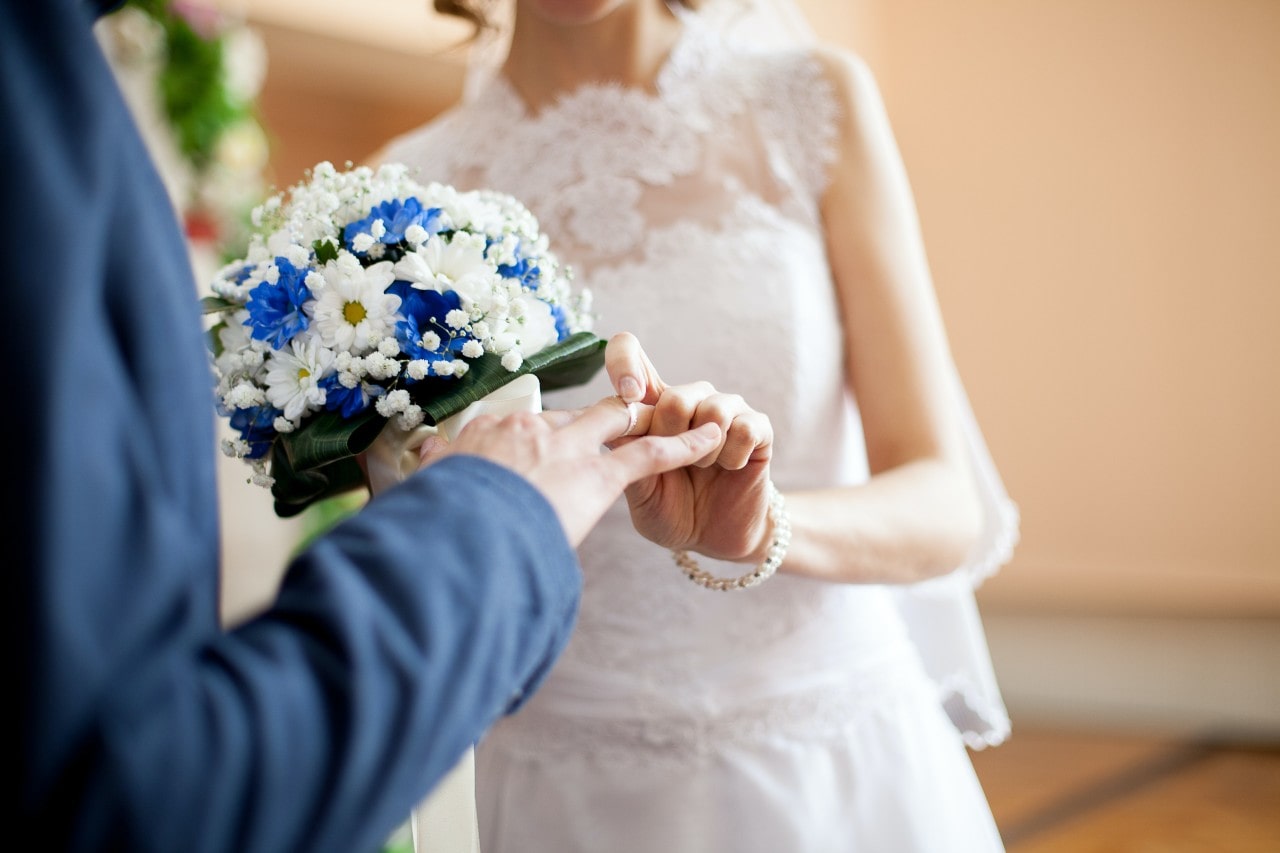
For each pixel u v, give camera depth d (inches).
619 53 61.1
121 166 19.9
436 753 20.1
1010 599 256.4
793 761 52.2
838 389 57.3
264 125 226.4
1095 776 186.7
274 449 42.0
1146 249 243.1
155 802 17.5
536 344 41.1
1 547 17.6
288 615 20.4
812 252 57.4
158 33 128.3
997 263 260.5
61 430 17.9
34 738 17.3
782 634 54.6
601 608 54.7
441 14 69.5
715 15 67.9
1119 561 246.7
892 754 53.8
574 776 53.1
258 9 193.3
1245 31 230.8
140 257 19.8
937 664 65.0
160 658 18.5
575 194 58.6
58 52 19.7
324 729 19.1
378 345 38.7
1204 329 237.6
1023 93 255.8
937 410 54.5
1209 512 237.5
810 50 61.9
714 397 37.4
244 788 18.3
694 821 51.4
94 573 18.0
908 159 270.7
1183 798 173.9
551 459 25.3
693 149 58.9
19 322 18.1
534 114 62.7
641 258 57.7
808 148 58.6
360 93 234.2
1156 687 229.0
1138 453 245.3
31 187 18.6
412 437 39.1
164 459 19.6
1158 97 240.4
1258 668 223.9
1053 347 254.2
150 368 19.6
